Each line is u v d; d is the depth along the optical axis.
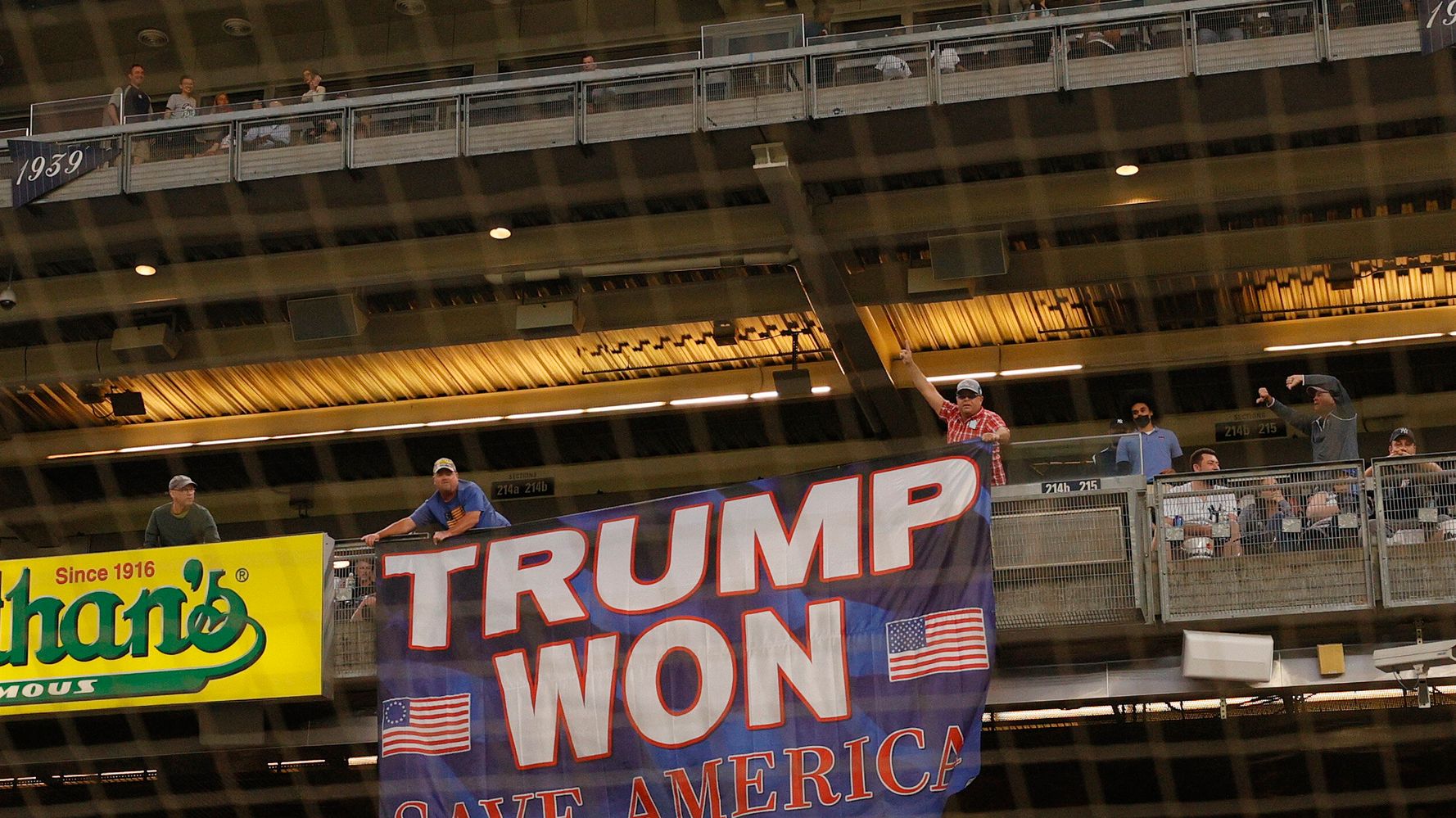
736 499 10.70
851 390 18.91
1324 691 10.24
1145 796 14.61
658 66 14.75
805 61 14.44
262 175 15.42
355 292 16.97
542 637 10.77
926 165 14.70
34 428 20.78
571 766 10.49
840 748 10.03
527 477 21.06
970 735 9.79
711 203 15.70
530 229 16.08
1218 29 13.66
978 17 16.02
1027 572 10.37
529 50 19.73
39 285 17.17
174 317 17.86
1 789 15.80
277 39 20.38
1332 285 17.77
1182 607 10.06
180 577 11.38
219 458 21.44
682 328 18.88
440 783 10.63
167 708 11.28
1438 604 9.71
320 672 10.98
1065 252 16.08
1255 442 19.02
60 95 20.77
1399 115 13.80
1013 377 18.88
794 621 10.34
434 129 15.20
